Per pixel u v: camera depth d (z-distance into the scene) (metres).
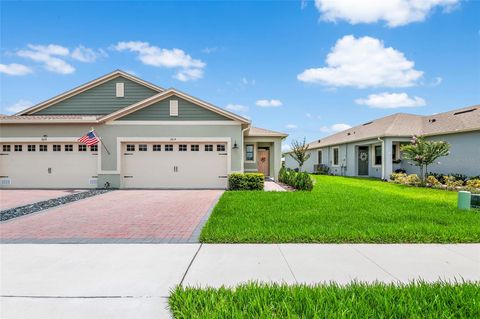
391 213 8.01
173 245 5.45
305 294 3.32
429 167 19.02
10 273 4.15
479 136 15.70
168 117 14.95
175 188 15.09
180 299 3.25
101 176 14.93
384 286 3.60
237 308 3.10
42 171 15.16
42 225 7.04
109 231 6.48
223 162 15.12
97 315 3.06
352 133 26.62
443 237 5.75
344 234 5.87
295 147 25.83
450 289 3.50
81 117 15.07
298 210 8.54
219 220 7.15
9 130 15.06
